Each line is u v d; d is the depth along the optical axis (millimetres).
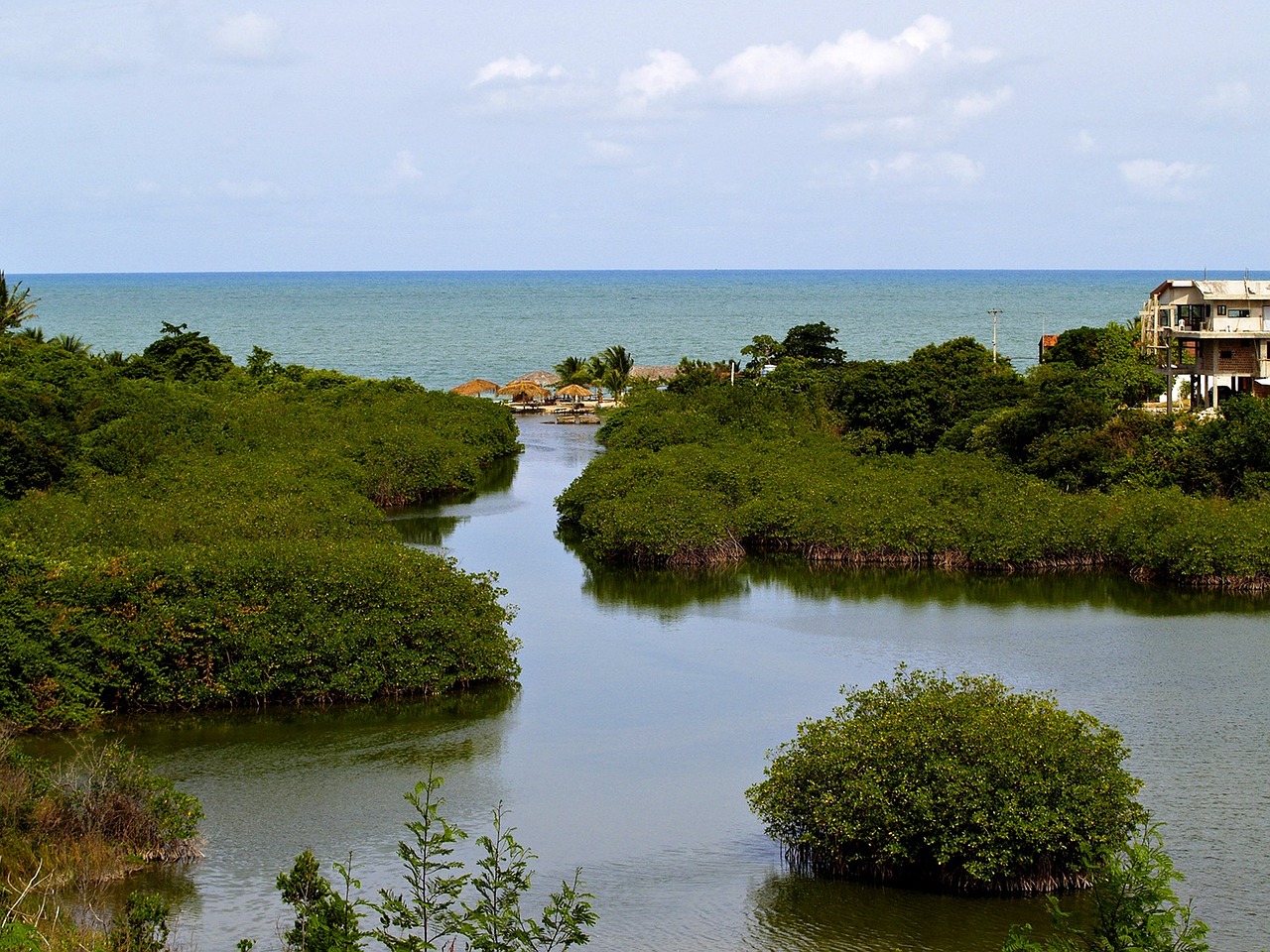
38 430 69562
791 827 31422
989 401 96062
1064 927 23281
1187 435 77250
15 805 29766
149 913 23453
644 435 96812
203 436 83562
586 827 33906
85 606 43719
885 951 26859
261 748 40125
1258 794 35125
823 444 91625
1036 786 29078
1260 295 96312
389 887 30188
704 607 58312
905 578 64188
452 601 47062
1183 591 60781
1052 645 51125
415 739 41031
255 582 45375
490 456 108938
